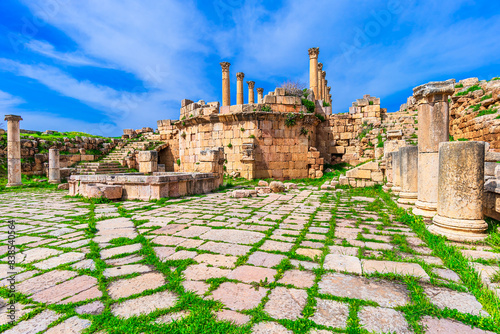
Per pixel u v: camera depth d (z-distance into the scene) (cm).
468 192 448
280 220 625
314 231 536
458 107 1538
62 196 1128
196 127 1905
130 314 254
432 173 612
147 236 506
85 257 400
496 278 310
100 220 643
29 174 1852
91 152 2367
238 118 1730
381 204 821
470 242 430
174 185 1030
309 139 1855
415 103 2266
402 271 338
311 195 1087
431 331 227
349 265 360
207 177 1218
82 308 265
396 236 479
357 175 1297
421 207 621
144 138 2794
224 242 466
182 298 276
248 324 235
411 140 1410
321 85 2716
